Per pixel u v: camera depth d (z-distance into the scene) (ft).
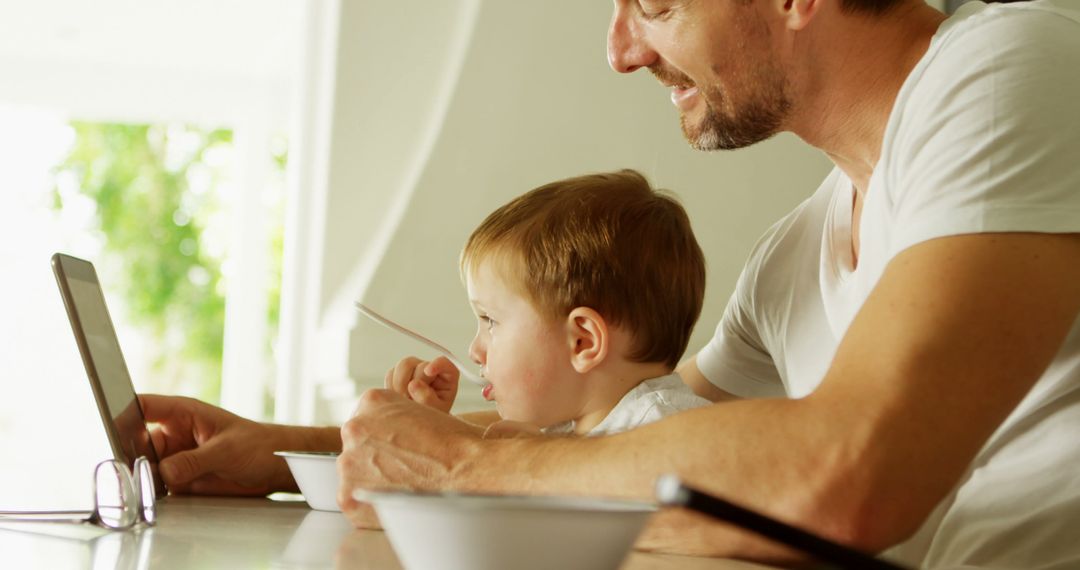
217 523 3.18
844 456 2.49
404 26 9.05
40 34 14.21
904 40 3.63
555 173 8.61
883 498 2.48
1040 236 2.71
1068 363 3.17
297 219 10.00
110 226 25.26
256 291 14.37
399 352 8.34
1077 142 2.84
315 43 10.02
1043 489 3.15
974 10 3.36
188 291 25.53
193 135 25.67
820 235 4.48
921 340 2.58
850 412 2.54
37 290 15.47
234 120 15.52
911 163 3.06
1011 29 3.03
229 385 13.98
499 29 8.54
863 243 3.66
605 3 8.63
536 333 4.21
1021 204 2.73
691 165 8.62
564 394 4.21
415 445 3.03
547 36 8.57
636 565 2.36
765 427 2.58
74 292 3.91
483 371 4.53
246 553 2.43
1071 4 5.50
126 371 4.49
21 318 15.14
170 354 25.40
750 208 8.63
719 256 8.59
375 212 9.07
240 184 14.83
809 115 3.77
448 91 8.52
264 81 15.17
